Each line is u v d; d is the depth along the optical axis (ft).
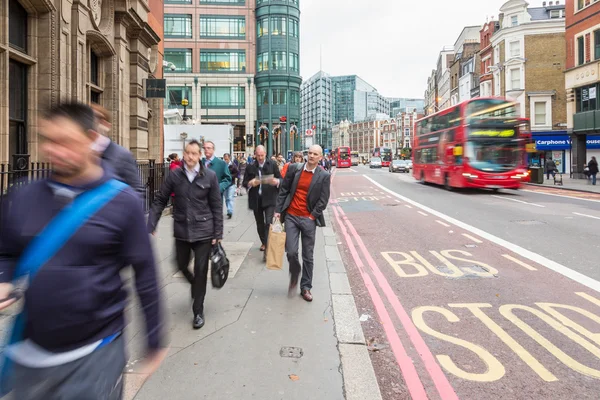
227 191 37.47
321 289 17.06
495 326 13.78
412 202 51.11
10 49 23.97
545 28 113.29
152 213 13.58
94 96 36.09
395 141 415.44
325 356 11.16
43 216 5.08
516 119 57.82
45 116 5.14
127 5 37.68
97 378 5.22
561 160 113.70
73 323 5.03
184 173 13.46
